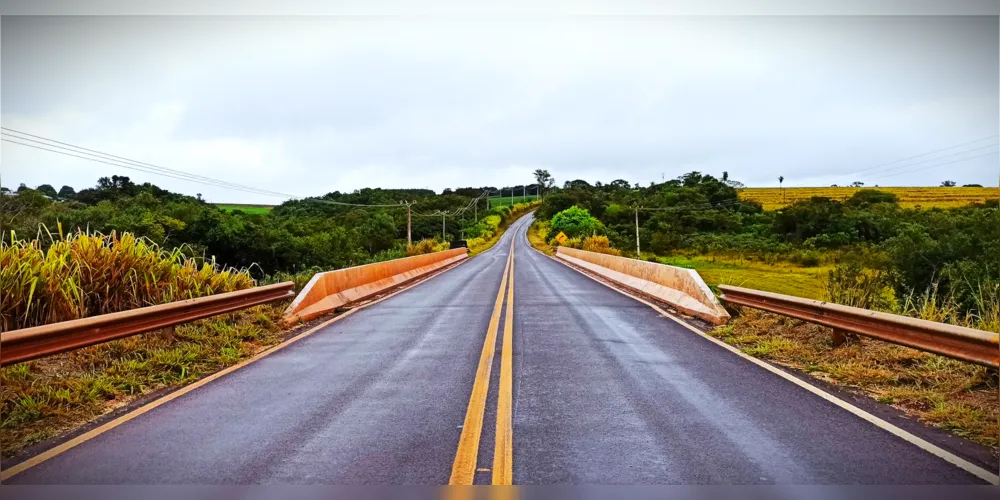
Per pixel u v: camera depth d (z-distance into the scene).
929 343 5.56
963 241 17.39
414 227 84.31
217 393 5.97
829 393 5.71
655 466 3.92
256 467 3.96
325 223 60.69
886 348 6.83
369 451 4.25
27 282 7.18
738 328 9.41
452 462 4.02
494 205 184.88
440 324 10.73
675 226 79.31
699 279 11.88
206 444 4.44
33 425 4.93
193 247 32.16
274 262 37.94
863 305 10.09
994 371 5.46
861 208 73.25
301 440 4.51
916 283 17.55
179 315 7.70
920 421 4.81
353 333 9.79
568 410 5.23
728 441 4.39
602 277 23.33
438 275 26.91
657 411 5.17
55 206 29.72
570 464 3.96
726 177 138.75
